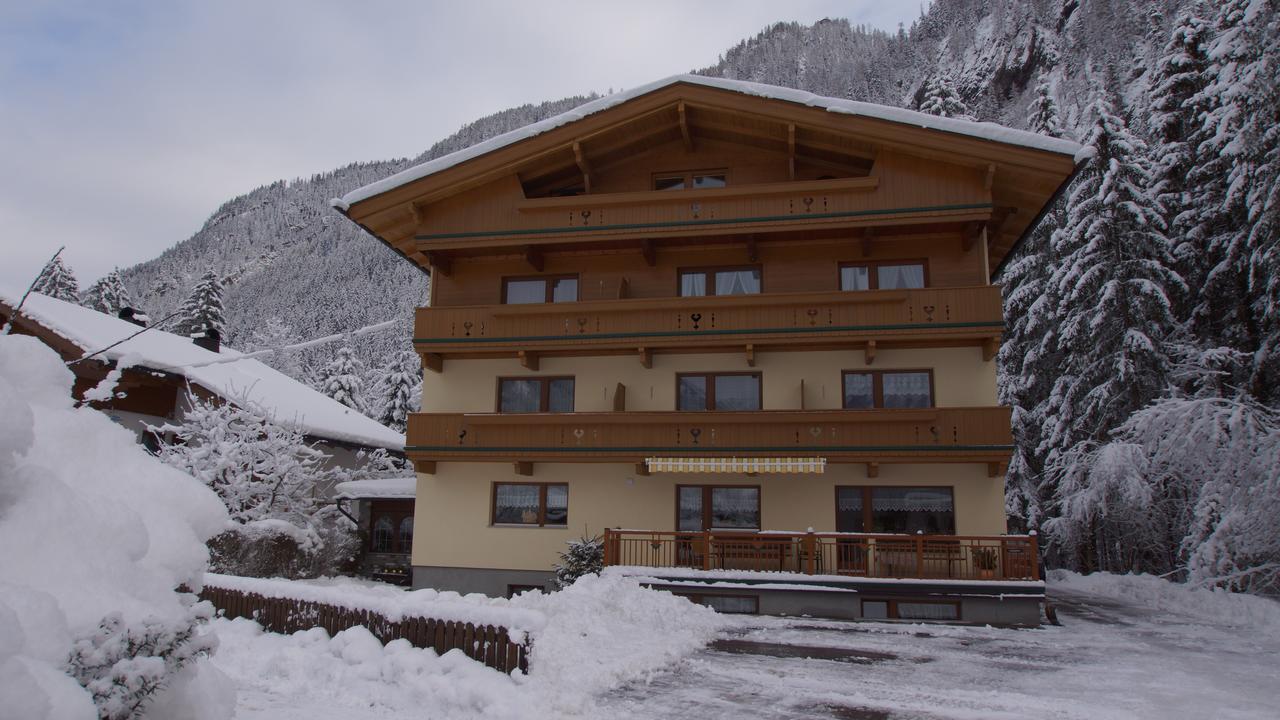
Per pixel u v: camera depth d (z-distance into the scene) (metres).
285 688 11.30
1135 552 32.16
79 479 3.92
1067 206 35.16
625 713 10.20
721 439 22.23
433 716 10.09
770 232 23.11
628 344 23.19
